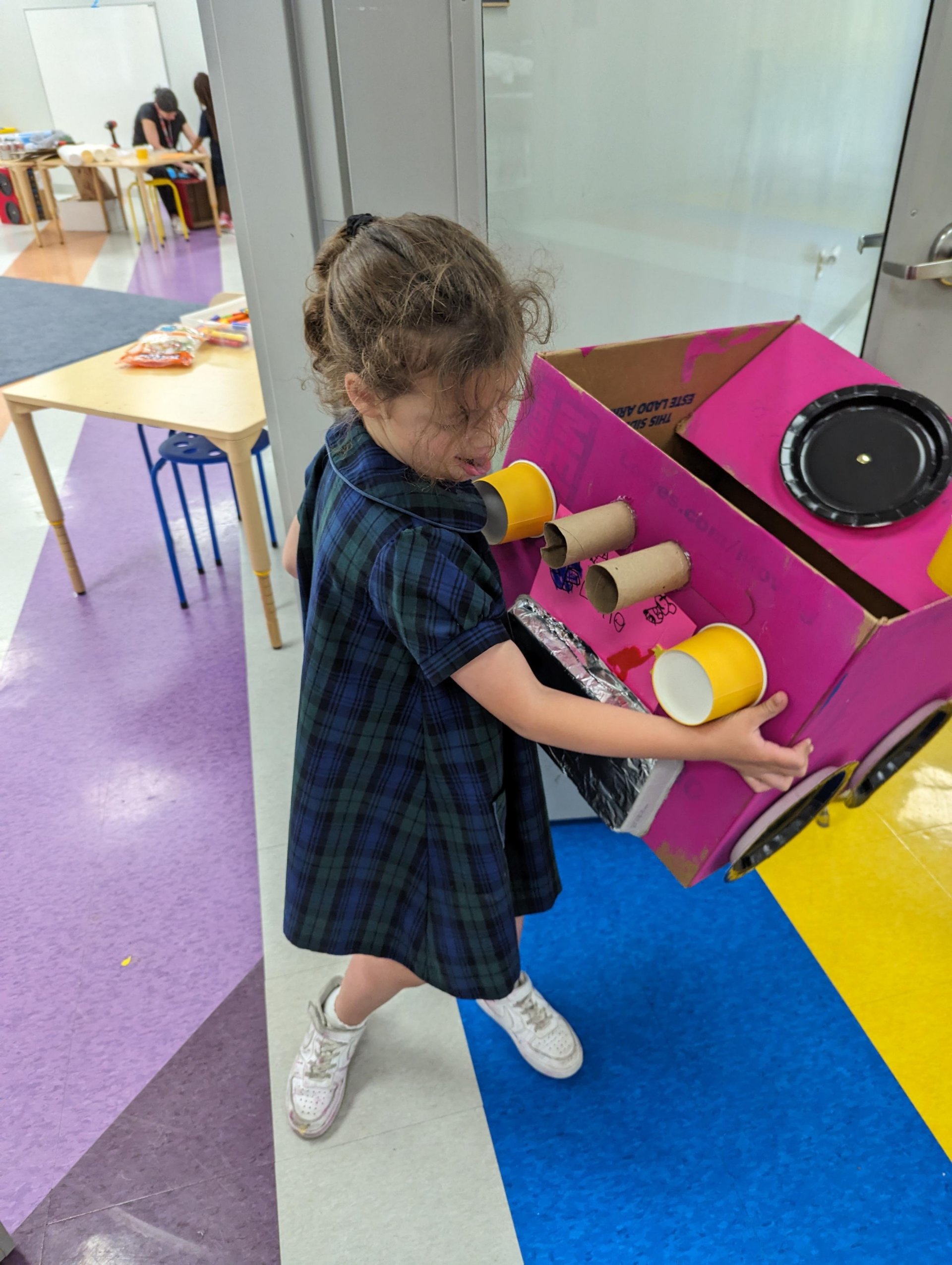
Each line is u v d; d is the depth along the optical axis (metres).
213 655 2.38
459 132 1.28
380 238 0.65
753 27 1.26
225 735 2.09
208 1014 1.46
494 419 0.70
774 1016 1.42
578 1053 1.34
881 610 0.98
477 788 0.87
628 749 0.79
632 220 1.41
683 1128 1.27
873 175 1.41
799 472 1.02
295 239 1.42
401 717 0.86
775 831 1.01
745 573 0.78
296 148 1.32
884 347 1.49
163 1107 1.33
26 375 4.15
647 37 1.26
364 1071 1.36
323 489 0.85
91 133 8.45
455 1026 1.42
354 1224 1.18
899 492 0.96
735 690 0.76
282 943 1.58
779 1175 1.21
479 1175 1.22
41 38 8.01
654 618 0.89
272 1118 1.31
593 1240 1.15
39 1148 1.28
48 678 2.29
